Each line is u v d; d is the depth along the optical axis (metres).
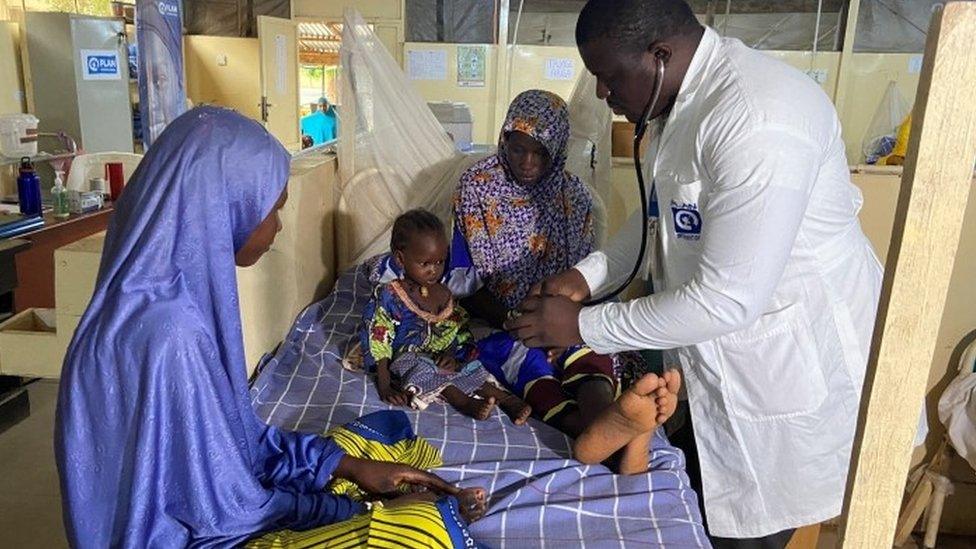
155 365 0.95
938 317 0.64
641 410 1.31
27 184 3.23
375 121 2.46
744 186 1.12
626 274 1.67
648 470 1.44
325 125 7.47
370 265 2.27
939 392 2.63
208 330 1.01
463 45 5.79
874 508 0.70
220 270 1.04
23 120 3.58
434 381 1.69
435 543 1.01
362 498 1.28
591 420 1.50
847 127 5.72
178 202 1.00
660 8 1.20
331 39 8.72
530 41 5.78
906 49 5.50
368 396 1.71
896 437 0.67
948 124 0.60
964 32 0.59
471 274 2.03
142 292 0.98
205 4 6.34
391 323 1.80
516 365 1.74
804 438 1.37
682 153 1.27
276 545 1.02
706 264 1.18
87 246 1.67
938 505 2.66
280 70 6.43
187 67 6.36
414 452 1.44
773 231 1.12
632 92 1.27
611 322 1.31
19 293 3.07
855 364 1.38
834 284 1.34
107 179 3.67
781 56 5.61
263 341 1.83
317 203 2.25
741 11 5.56
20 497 2.32
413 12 5.81
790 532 1.50
